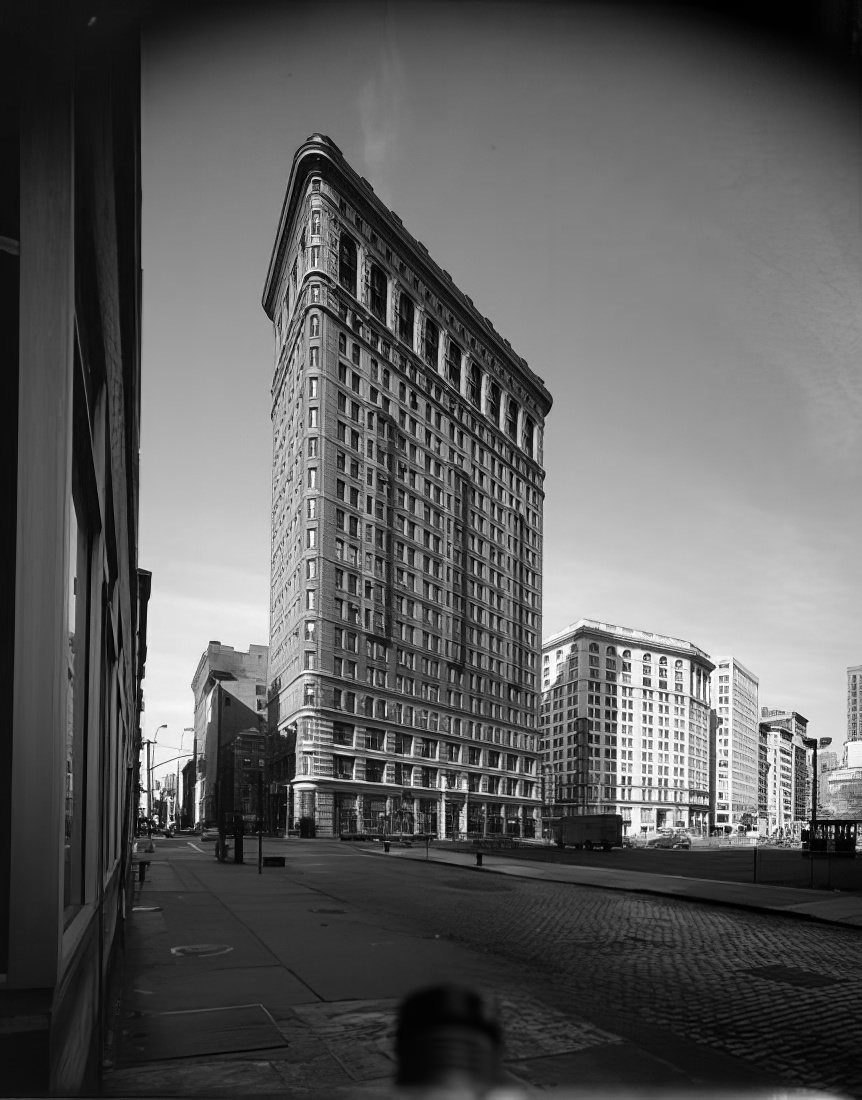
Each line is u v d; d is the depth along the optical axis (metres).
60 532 2.69
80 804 4.99
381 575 89.25
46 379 2.70
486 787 104.56
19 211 2.74
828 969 11.45
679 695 187.50
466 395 110.31
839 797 170.50
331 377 85.94
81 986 3.93
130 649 12.72
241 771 116.62
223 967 10.32
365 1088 5.77
